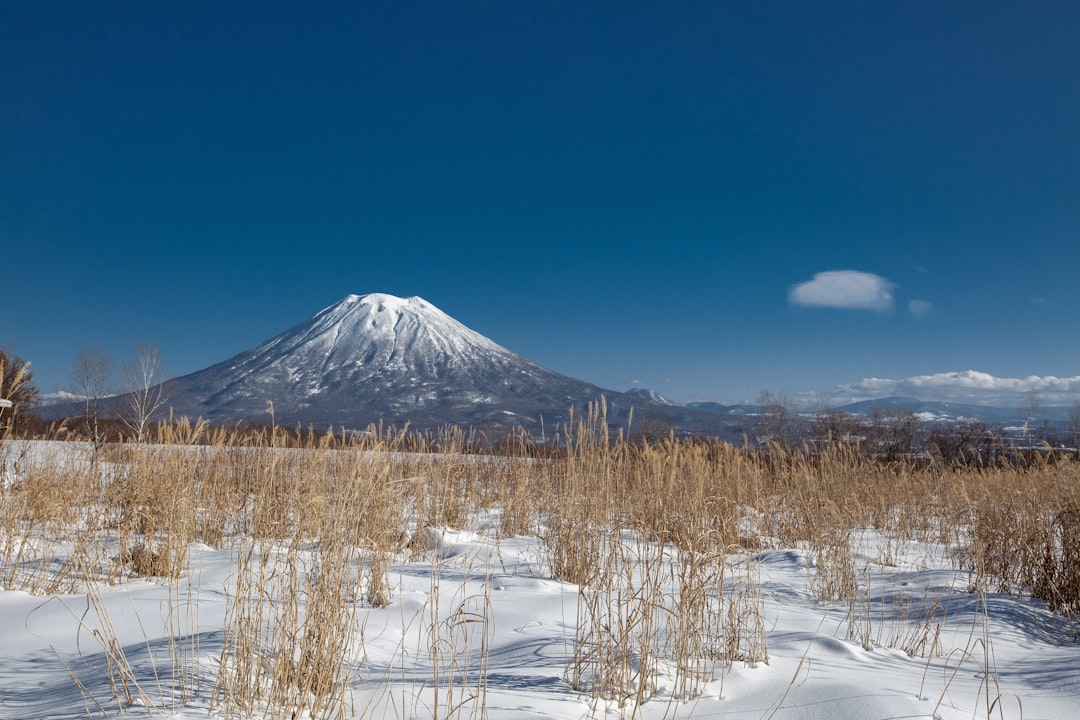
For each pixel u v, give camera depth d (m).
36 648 3.80
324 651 3.10
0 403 7.58
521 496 9.12
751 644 4.10
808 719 2.95
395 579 5.64
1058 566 5.64
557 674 3.49
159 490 6.80
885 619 4.94
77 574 5.32
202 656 3.47
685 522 5.53
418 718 2.84
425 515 8.39
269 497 6.32
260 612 3.38
